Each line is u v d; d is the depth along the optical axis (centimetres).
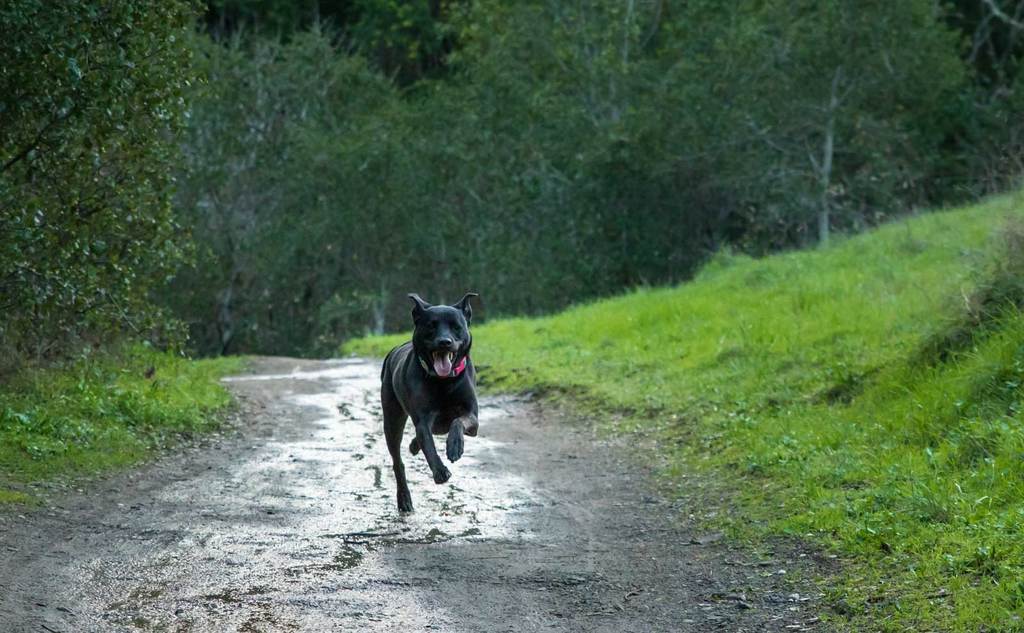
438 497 946
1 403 1124
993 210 1962
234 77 4241
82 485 953
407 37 5353
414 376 816
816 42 3247
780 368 1345
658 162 3453
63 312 1217
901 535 717
